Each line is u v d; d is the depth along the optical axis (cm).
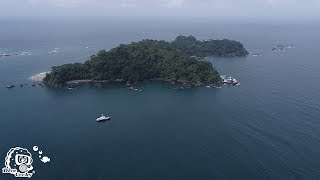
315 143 18638
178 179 15512
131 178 15625
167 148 18400
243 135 19725
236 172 16025
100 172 16138
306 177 15612
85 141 19288
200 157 17400
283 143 18650
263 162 16838
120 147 18575
